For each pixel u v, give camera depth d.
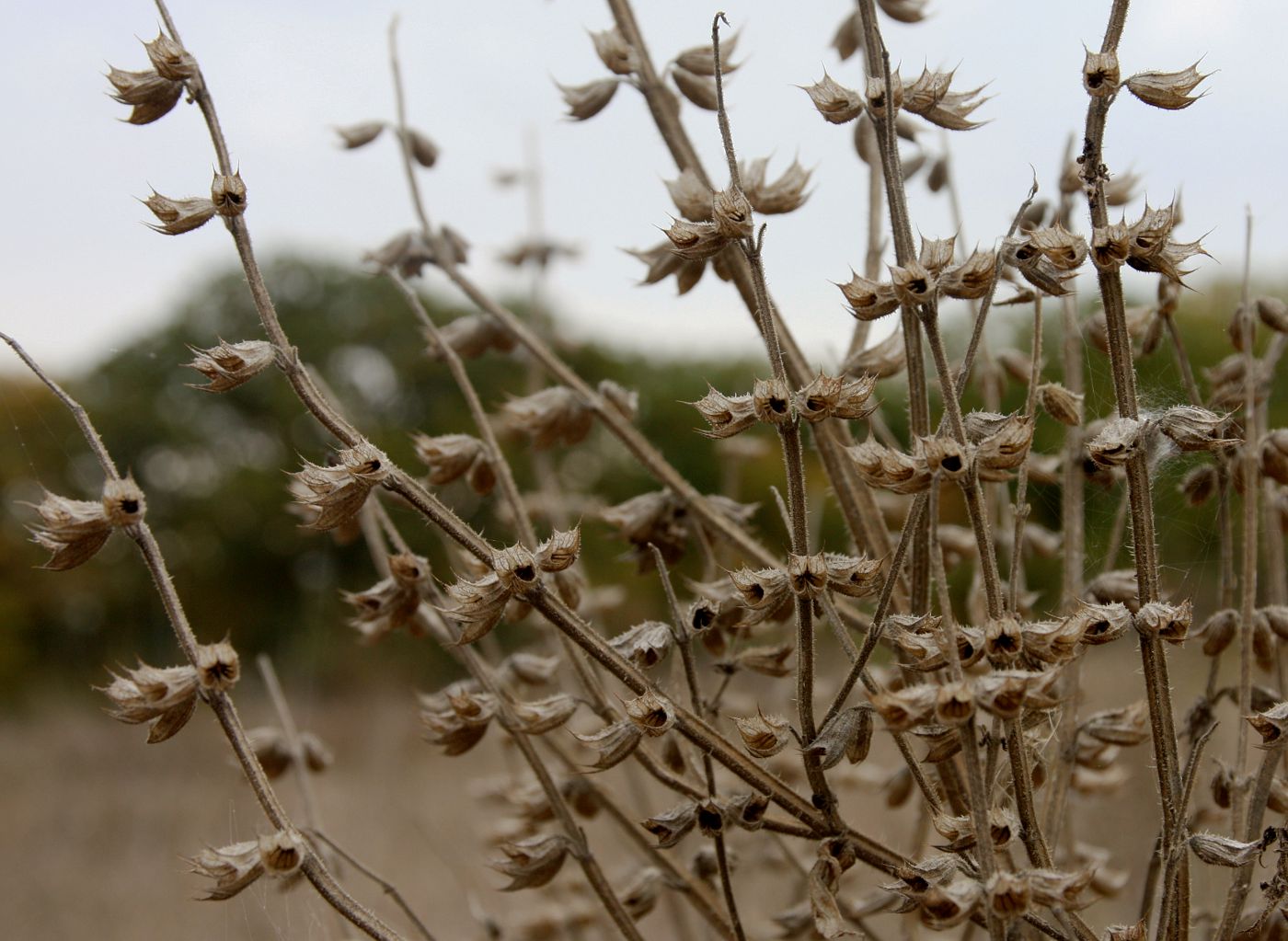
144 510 0.33
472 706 0.39
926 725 0.33
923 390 0.35
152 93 0.35
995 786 0.35
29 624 2.79
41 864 1.41
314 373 0.40
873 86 0.34
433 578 0.40
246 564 2.99
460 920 0.81
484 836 0.52
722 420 0.33
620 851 0.76
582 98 0.42
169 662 2.94
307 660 2.12
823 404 0.32
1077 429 0.40
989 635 0.31
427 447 0.41
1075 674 0.38
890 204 0.33
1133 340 0.42
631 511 0.42
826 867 0.34
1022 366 0.44
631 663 0.34
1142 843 0.57
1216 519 0.44
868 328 0.41
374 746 1.58
